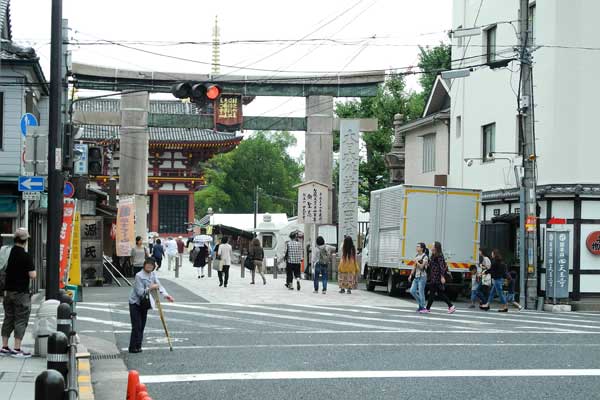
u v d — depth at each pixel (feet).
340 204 124.98
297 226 200.03
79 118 129.29
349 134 124.67
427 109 147.54
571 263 98.17
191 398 37.11
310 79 129.39
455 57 128.57
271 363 47.11
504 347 54.34
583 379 42.16
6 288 47.09
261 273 118.32
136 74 124.26
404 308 84.99
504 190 108.27
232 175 315.99
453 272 97.09
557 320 76.38
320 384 40.45
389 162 164.66
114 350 52.49
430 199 96.99
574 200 98.02
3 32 95.81
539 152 102.01
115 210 132.46
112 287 113.39
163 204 254.88
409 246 96.32
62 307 39.47
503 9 113.39
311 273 137.69
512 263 102.58
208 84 71.87
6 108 89.76
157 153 252.01
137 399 26.25
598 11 98.48
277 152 319.47
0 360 45.80
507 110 111.65
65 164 65.46
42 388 21.56
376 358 49.03
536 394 38.17
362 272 123.44
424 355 50.34
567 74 98.84
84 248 115.55
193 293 100.07
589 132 98.43
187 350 52.42
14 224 90.99
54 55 53.06
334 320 71.31
